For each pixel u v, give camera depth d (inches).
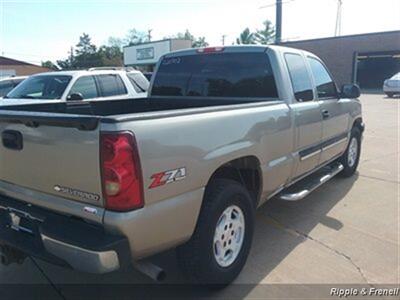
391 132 439.5
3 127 112.0
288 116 154.5
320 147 190.2
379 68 1435.8
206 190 120.3
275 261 144.9
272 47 163.6
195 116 109.4
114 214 93.4
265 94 163.6
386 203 205.8
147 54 1813.5
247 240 135.5
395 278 133.5
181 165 104.2
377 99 945.5
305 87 177.6
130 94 357.7
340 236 166.1
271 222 181.8
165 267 138.9
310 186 181.2
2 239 117.9
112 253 93.4
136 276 135.3
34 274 136.8
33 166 107.0
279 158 151.6
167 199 101.9
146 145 95.0
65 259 99.5
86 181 96.2
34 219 111.9
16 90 352.8
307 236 166.2
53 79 336.5
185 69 186.9
